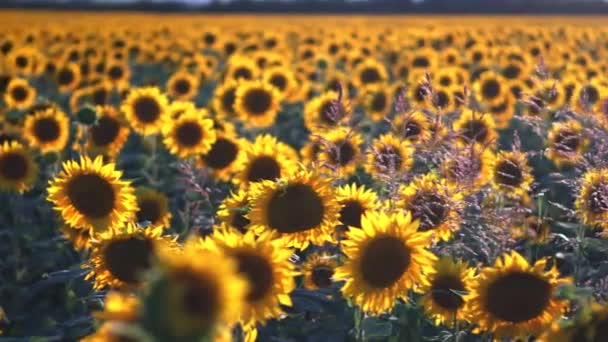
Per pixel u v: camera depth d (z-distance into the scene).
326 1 89.56
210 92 20.64
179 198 9.80
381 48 27.95
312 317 6.04
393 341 5.62
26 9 90.44
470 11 84.31
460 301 4.89
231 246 3.48
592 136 6.43
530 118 6.84
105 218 5.53
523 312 4.14
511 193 6.66
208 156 8.88
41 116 10.24
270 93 11.65
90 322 5.62
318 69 20.02
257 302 3.44
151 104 10.70
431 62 20.44
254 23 56.34
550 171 10.56
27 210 9.33
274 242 3.49
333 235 5.57
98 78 18.06
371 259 4.21
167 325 2.02
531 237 6.34
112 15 72.94
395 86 16.14
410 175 5.70
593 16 74.81
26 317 7.18
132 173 11.05
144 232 4.36
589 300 4.05
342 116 6.16
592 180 6.07
